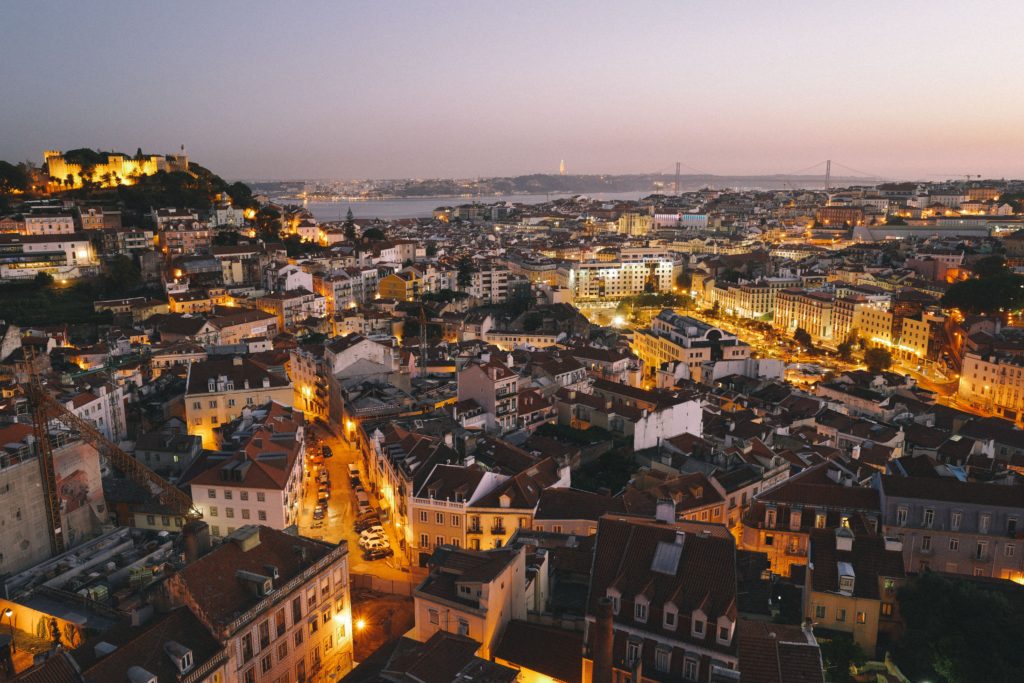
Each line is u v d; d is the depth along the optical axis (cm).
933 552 9962
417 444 13662
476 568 7975
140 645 6838
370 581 11744
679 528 7756
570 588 9131
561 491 11875
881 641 8150
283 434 14388
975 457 13388
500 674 6688
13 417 12494
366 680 6775
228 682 7300
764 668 6544
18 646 8844
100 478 12638
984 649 7088
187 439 15100
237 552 8219
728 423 16875
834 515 10406
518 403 17762
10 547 10788
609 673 6644
